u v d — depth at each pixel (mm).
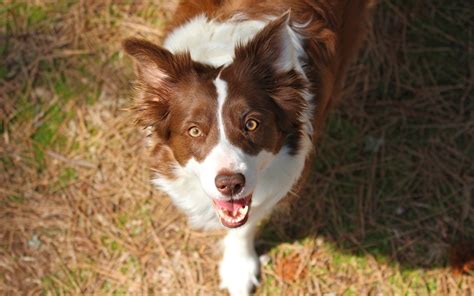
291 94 1355
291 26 1429
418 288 1597
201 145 1330
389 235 1630
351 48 1605
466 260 1601
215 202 1351
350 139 1690
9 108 1717
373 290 1600
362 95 1721
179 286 1609
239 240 1570
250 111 1318
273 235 1639
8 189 1664
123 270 1620
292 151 1402
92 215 1651
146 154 1665
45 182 1669
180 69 1336
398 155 1679
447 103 1710
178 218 1649
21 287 1608
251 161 1326
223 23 1420
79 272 1619
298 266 1618
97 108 1721
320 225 1640
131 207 1656
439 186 1656
